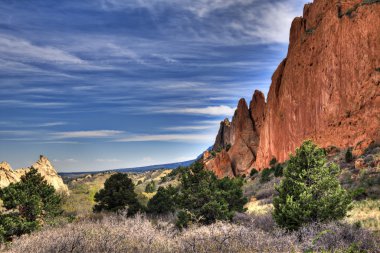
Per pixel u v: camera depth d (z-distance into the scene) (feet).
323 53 201.77
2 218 61.46
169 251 28.45
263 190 139.54
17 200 70.23
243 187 178.70
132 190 101.55
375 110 156.25
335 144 172.96
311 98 207.92
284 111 239.50
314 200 44.57
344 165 124.26
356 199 81.10
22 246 34.91
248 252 26.53
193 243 28.45
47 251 29.94
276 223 45.75
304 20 239.71
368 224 50.67
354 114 168.76
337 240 29.63
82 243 30.48
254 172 257.14
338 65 186.39
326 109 190.80
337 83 185.57
